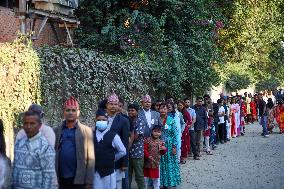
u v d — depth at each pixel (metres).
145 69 15.16
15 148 5.76
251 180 11.95
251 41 29.06
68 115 6.51
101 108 8.30
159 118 10.33
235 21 27.59
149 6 18.19
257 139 22.16
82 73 11.19
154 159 9.95
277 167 13.90
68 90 10.49
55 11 14.59
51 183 5.64
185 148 14.73
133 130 9.35
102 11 18.12
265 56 32.81
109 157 7.40
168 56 17.14
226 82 31.52
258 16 28.48
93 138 7.27
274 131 26.25
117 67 12.99
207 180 12.01
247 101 31.34
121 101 9.55
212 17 21.22
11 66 8.79
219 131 20.45
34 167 5.62
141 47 16.98
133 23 17.17
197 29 19.25
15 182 5.66
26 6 13.57
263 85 44.62
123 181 9.01
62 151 6.43
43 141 5.68
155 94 16.62
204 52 19.62
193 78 18.98
